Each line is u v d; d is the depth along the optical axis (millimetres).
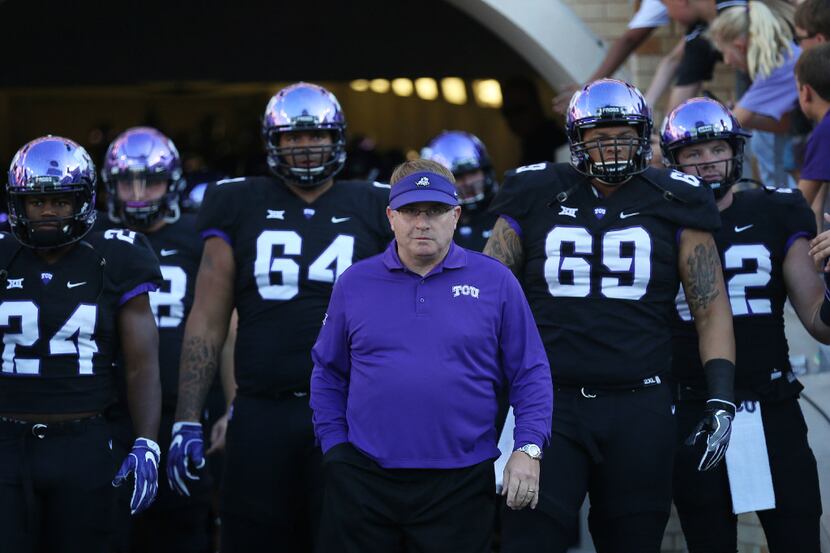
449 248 14586
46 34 38344
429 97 47969
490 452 14383
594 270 15438
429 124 48156
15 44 38281
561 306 15492
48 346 15695
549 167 16000
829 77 17641
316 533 17188
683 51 24062
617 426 15297
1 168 42188
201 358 17594
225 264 17703
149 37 38531
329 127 17562
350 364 14758
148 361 16406
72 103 53250
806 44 19578
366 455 14211
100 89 52656
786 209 16969
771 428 16719
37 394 15633
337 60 38844
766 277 16844
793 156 22406
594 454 15227
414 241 14102
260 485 17250
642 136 15547
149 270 16281
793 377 17109
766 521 16891
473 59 38812
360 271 14594
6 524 15258
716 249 15883
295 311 17375
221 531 17672
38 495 15641
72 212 15781
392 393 14086
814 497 16719
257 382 17328
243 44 38688
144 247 16469
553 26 28234
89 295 15914
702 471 16500
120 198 21500
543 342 15555
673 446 15500
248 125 52781
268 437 17219
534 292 15742
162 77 38656
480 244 24297
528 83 36156
